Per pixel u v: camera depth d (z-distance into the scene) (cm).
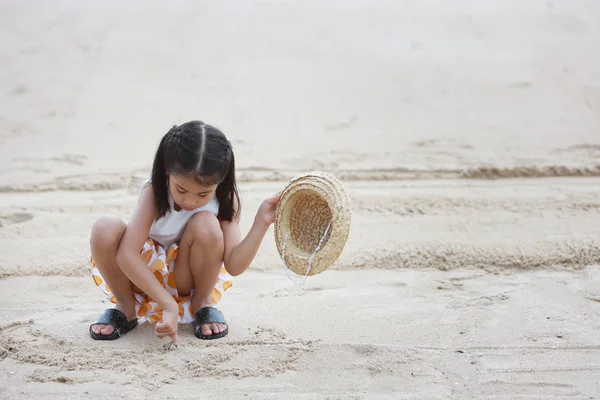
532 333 510
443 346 489
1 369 455
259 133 1170
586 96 1255
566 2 1567
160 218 504
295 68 1372
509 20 1505
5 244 729
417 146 1105
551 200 859
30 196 937
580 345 488
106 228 486
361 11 1550
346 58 1398
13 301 591
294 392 423
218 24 1517
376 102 1262
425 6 1563
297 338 505
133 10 1584
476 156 1060
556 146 1092
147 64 1399
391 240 729
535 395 417
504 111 1217
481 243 714
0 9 1609
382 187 941
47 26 1545
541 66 1348
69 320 543
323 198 465
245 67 1378
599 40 1433
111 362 462
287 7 1566
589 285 618
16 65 1414
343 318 546
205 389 427
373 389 426
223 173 466
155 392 423
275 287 632
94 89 1328
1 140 1155
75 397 415
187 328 526
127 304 516
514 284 630
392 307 572
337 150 1100
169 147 462
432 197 873
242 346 490
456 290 619
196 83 1335
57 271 668
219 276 549
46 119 1230
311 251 478
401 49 1421
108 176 1009
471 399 412
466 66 1358
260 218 499
